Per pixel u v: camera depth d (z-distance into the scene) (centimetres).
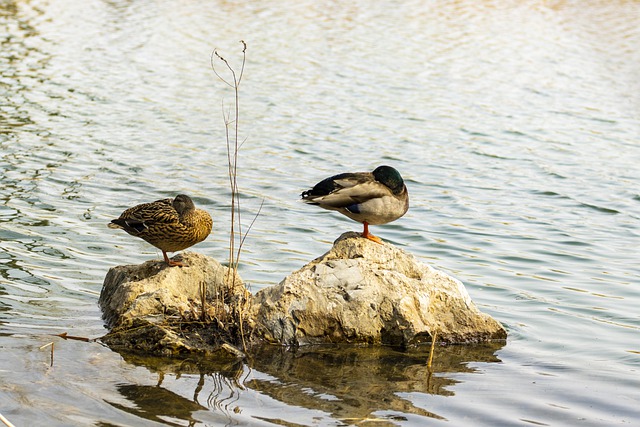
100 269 1331
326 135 2328
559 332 1176
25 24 3938
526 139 2373
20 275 1283
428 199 1836
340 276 1111
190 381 969
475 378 1018
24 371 959
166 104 2623
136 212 1119
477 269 1436
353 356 1062
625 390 998
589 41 3844
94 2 4647
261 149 2173
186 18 4172
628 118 2650
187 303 1098
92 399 905
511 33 3991
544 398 969
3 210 1605
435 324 1116
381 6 4597
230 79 2978
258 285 1288
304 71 3122
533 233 1638
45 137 2192
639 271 1441
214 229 1570
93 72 3041
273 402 928
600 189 1941
